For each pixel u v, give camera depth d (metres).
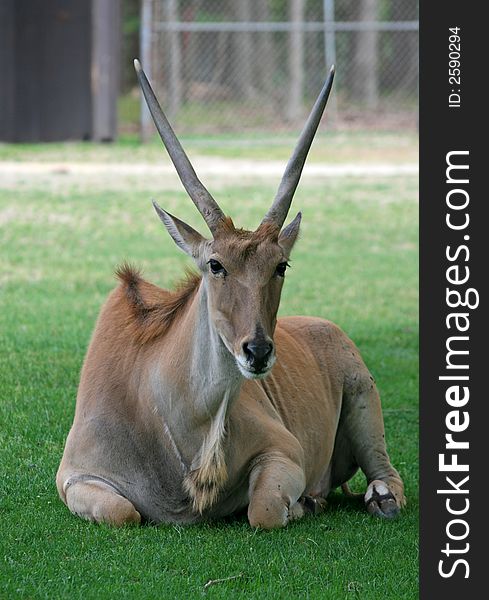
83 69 53.94
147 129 54.81
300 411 14.08
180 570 11.45
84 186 41.62
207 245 11.87
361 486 15.73
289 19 79.88
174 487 12.61
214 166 47.31
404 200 41.62
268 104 73.31
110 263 30.77
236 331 11.45
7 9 52.75
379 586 11.36
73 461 12.95
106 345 13.34
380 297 28.09
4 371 19.48
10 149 50.94
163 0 69.81
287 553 11.95
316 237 35.81
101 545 11.91
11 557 11.67
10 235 33.78
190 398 12.28
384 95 80.69
